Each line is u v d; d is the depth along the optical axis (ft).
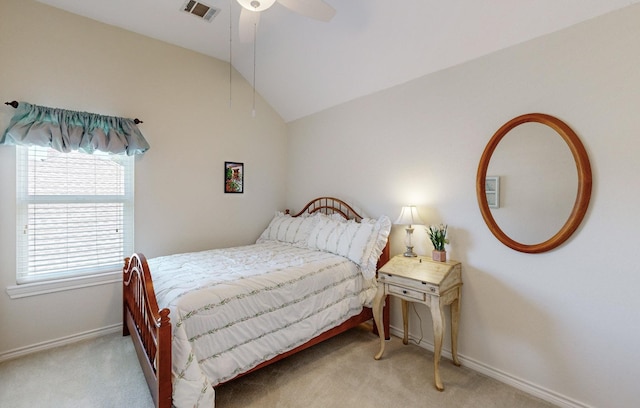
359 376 7.03
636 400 5.29
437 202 8.23
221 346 5.67
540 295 6.40
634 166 5.29
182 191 10.47
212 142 11.19
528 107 6.51
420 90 8.61
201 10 8.35
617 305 5.47
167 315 4.93
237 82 11.90
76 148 8.07
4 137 7.33
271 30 9.11
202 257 8.83
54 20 8.10
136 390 6.42
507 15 6.31
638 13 5.21
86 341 8.55
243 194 12.15
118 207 9.32
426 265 7.50
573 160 5.93
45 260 8.22
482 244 7.32
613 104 5.47
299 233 10.86
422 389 6.57
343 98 10.80
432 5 6.79
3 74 7.45
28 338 7.86
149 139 9.70
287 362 7.61
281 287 6.84
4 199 7.58
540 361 6.38
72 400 6.07
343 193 11.04
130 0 7.94
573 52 5.89
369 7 7.43
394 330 9.24
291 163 13.38
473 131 7.47
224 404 6.01
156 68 9.83
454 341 7.54
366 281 8.78
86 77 8.57
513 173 6.77
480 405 6.09
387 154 9.54
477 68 7.36
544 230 6.33
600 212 5.63
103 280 8.94
